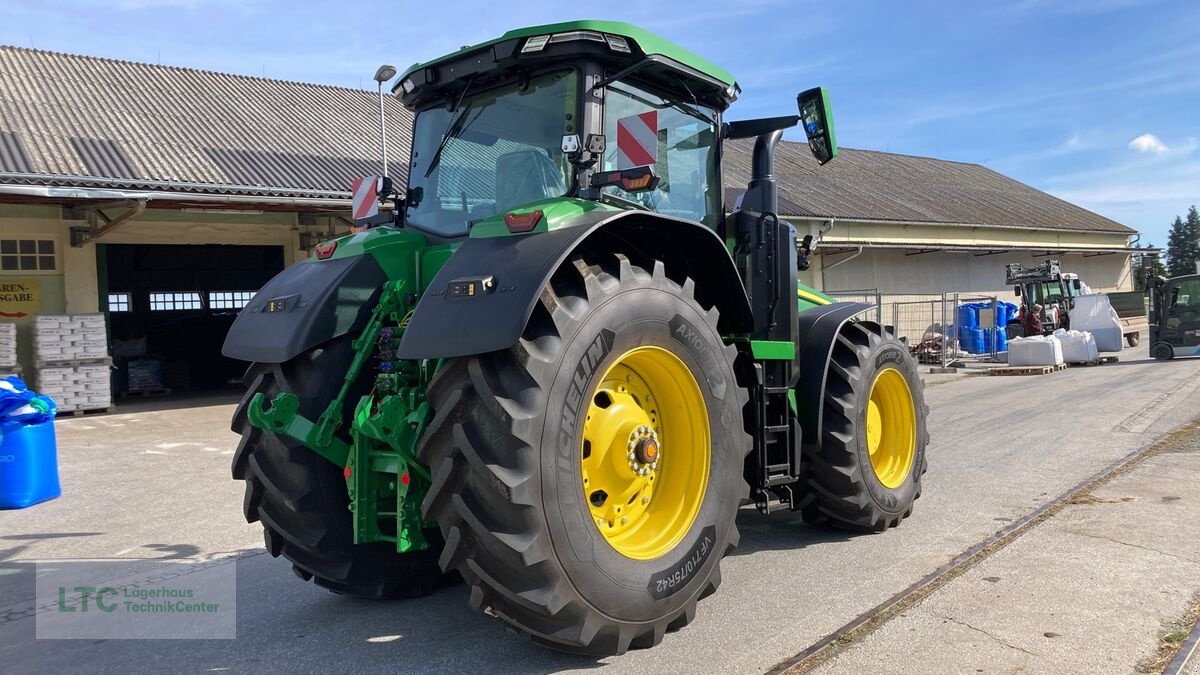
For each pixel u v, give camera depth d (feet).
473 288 9.11
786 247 13.85
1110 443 24.67
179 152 44.16
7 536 17.80
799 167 89.04
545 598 8.82
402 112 63.93
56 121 44.75
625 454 10.22
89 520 19.11
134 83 54.80
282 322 11.42
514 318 8.57
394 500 11.20
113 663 10.82
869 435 16.21
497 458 8.69
